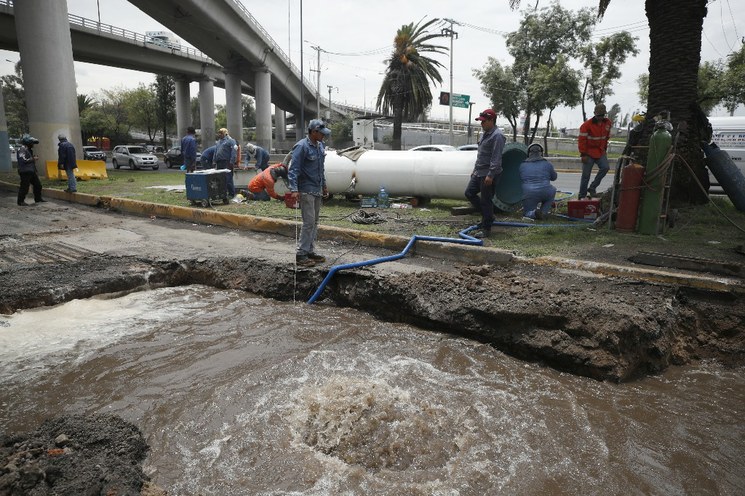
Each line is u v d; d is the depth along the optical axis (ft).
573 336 14.35
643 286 16.76
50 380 13.25
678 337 14.94
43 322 16.98
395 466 9.93
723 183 27.84
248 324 17.30
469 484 9.39
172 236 28.48
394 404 12.05
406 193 36.22
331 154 37.86
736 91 64.08
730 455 10.37
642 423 11.51
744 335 14.85
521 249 21.62
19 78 195.93
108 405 12.08
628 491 9.30
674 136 24.34
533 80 80.79
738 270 16.89
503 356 15.03
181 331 16.58
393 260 21.65
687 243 21.56
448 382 13.30
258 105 146.20
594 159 31.58
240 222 30.83
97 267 21.35
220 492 9.16
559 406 12.18
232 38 115.85
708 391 13.01
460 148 51.52
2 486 8.21
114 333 16.31
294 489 9.23
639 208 23.70
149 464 9.94
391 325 17.43
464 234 23.91
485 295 16.43
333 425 11.18
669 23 26.89
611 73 77.92
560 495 9.15
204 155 44.09
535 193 28.32
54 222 33.47
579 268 18.94
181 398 12.36
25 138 41.47
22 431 10.99
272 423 11.28
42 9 62.69
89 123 185.78
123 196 42.22
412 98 113.91
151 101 191.11
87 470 9.04
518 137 135.44
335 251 23.75
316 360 14.49
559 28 79.82
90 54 128.57
